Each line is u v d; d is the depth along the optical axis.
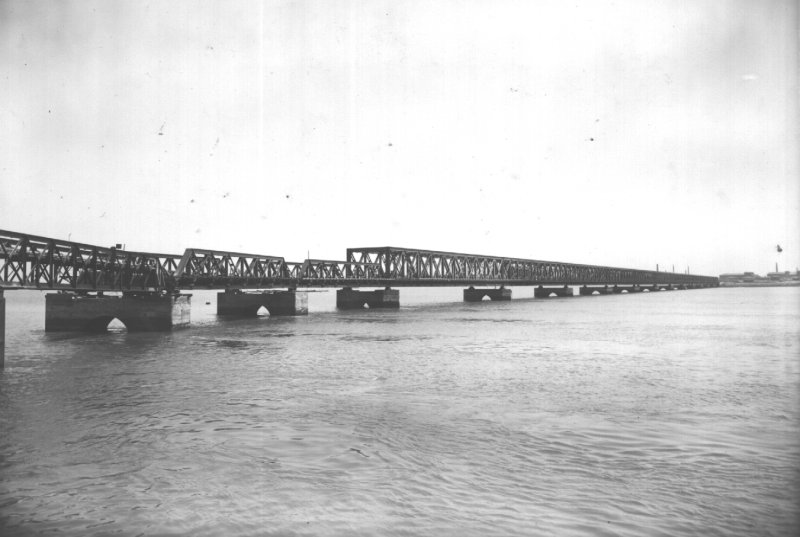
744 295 186.25
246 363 29.23
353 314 75.88
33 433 15.65
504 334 46.00
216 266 57.44
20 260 32.25
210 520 9.84
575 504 10.37
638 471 12.16
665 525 9.46
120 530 9.50
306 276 75.88
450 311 83.94
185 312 51.31
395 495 10.86
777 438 14.77
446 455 13.38
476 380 24.08
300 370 26.92
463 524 9.56
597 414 17.66
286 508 10.30
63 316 47.47
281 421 16.88
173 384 23.22
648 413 17.75
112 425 16.48
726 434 15.20
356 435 15.22
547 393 21.12
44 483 11.71
